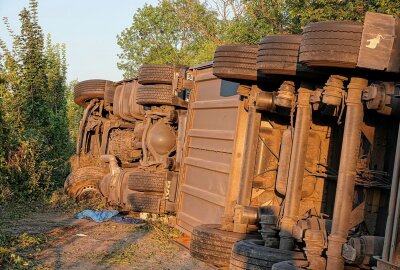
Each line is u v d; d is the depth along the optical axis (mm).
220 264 10273
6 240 11344
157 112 15164
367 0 16156
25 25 22031
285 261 8258
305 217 9305
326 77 8789
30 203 17703
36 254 10539
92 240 12117
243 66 9938
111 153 18578
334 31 7336
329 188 10156
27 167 18469
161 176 14312
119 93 18812
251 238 10273
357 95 7738
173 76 14508
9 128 18328
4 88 20188
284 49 8703
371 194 8773
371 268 7145
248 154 10570
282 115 10523
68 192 17875
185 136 13719
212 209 12000
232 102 11602
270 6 22672
